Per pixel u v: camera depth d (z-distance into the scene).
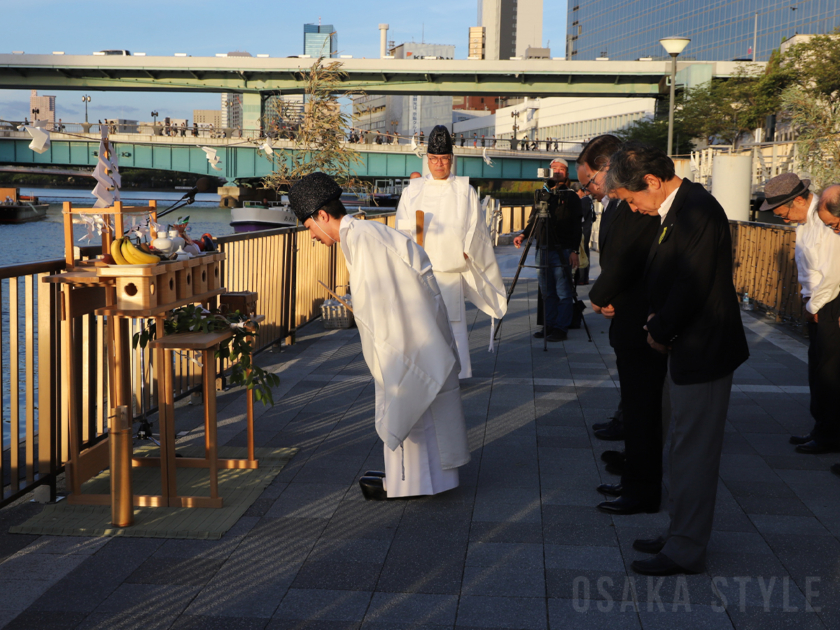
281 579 3.02
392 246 3.47
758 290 10.61
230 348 3.94
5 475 4.28
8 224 49.06
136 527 3.49
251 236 6.82
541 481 4.10
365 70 57.09
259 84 58.81
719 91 50.38
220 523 3.53
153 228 4.00
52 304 3.75
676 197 2.97
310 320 9.24
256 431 5.01
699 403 2.93
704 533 3.02
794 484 4.05
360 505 3.78
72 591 2.93
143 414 4.84
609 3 115.25
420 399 3.49
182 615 2.75
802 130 17.38
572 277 8.28
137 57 57.53
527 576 3.04
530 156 55.69
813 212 4.44
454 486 3.86
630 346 3.57
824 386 4.45
